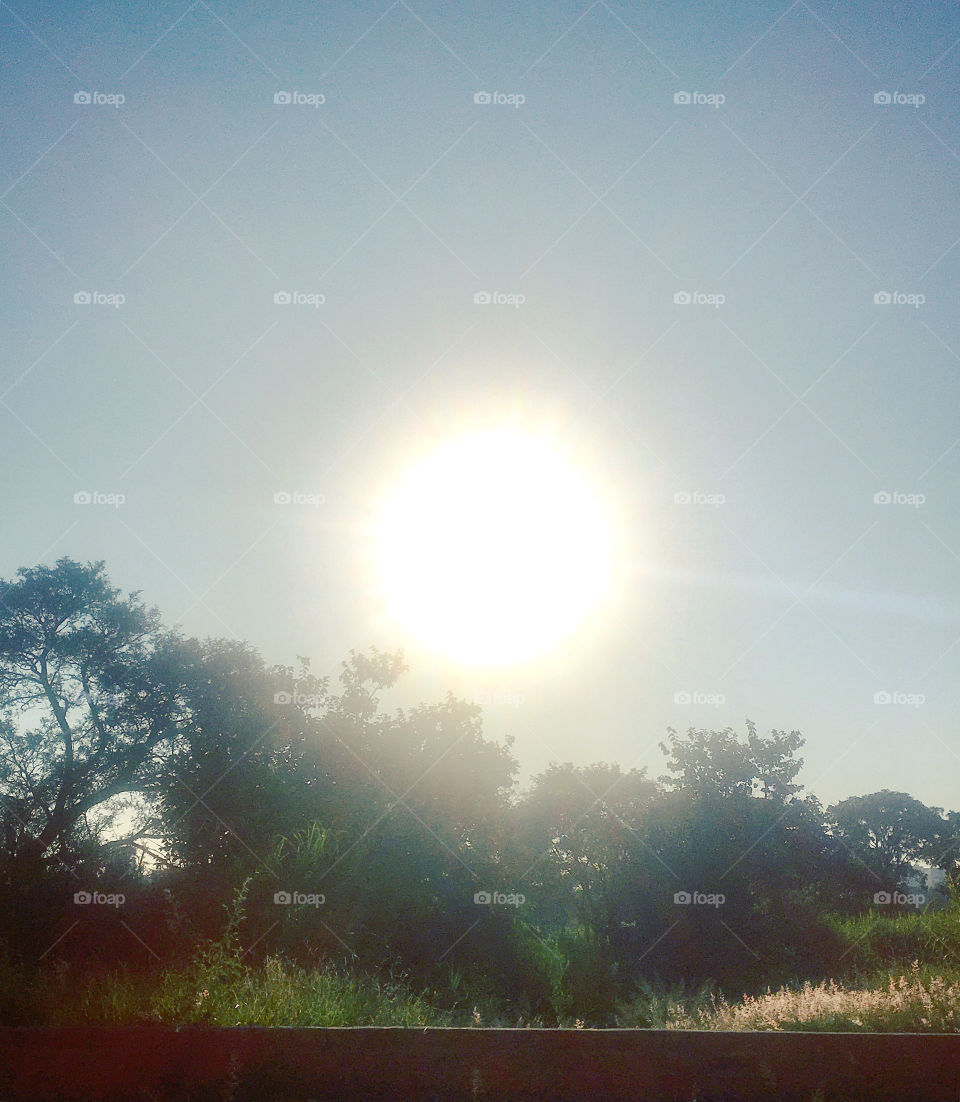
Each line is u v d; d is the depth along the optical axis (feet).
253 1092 16.40
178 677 72.79
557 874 62.23
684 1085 16.37
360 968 40.24
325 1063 16.60
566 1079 16.43
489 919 49.85
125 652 77.15
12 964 30.14
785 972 48.19
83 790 69.21
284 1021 22.07
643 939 54.70
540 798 69.62
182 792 62.95
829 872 100.22
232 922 31.01
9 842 47.65
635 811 62.34
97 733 71.72
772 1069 16.38
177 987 23.58
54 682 74.74
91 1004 22.86
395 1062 16.61
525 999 43.01
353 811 59.57
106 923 39.70
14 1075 16.46
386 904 48.21
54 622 76.84
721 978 49.52
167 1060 16.60
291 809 60.39
